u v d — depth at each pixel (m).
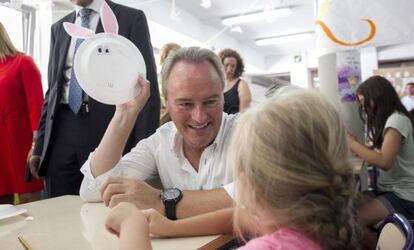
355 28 2.35
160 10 4.45
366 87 2.11
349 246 0.48
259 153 0.47
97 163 1.10
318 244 0.47
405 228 0.73
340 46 2.38
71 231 0.83
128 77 1.04
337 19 2.37
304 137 0.46
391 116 1.95
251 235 0.56
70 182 1.60
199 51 1.05
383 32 2.32
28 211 1.04
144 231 0.65
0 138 1.96
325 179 0.46
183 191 0.95
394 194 1.85
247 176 0.49
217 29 6.12
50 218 0.96
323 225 0.46
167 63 1.08
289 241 0.47
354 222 0.51
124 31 1.60
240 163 0.50
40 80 2.06
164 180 1.22
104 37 0.99
